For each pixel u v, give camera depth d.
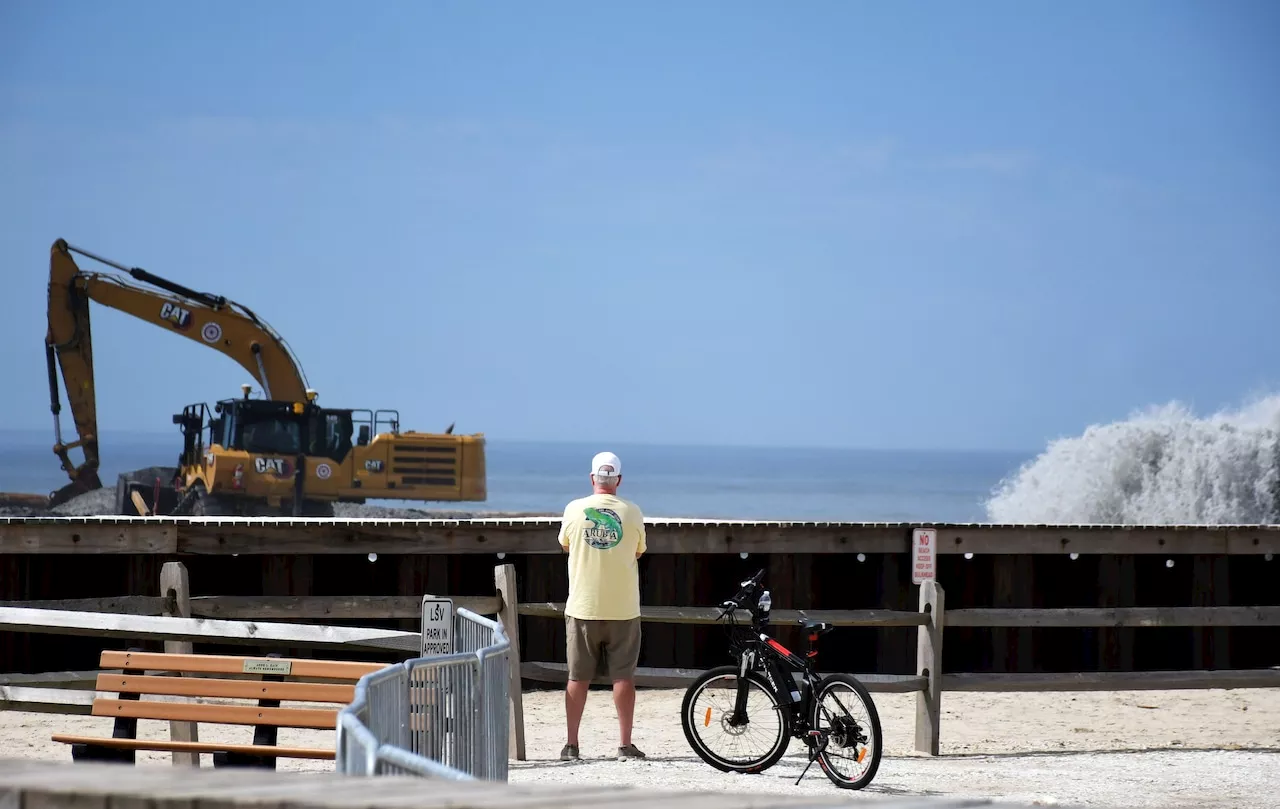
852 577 45.88
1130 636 47.09
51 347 115.62
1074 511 154.38
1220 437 150.25
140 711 22.33
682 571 45.12
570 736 30.27
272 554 41.94
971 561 46.31
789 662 28.45
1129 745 35.41
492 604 32.06
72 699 25.92
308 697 22.03
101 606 35.69
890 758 32.59
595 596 29.94
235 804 8.06
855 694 27.48
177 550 39.62
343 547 41.31
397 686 16.11
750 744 29.48
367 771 11.06
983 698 44.03
